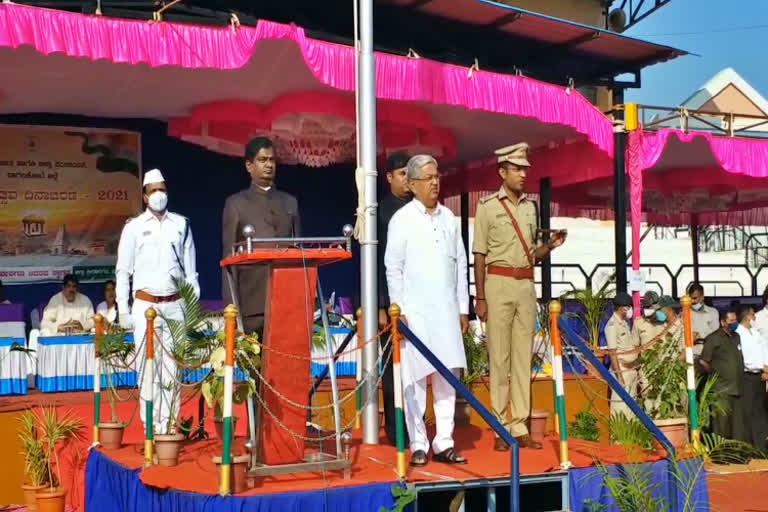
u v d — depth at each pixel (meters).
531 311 6.91
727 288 26.16
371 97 7.25
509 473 6.00
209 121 12.05
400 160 7.05
